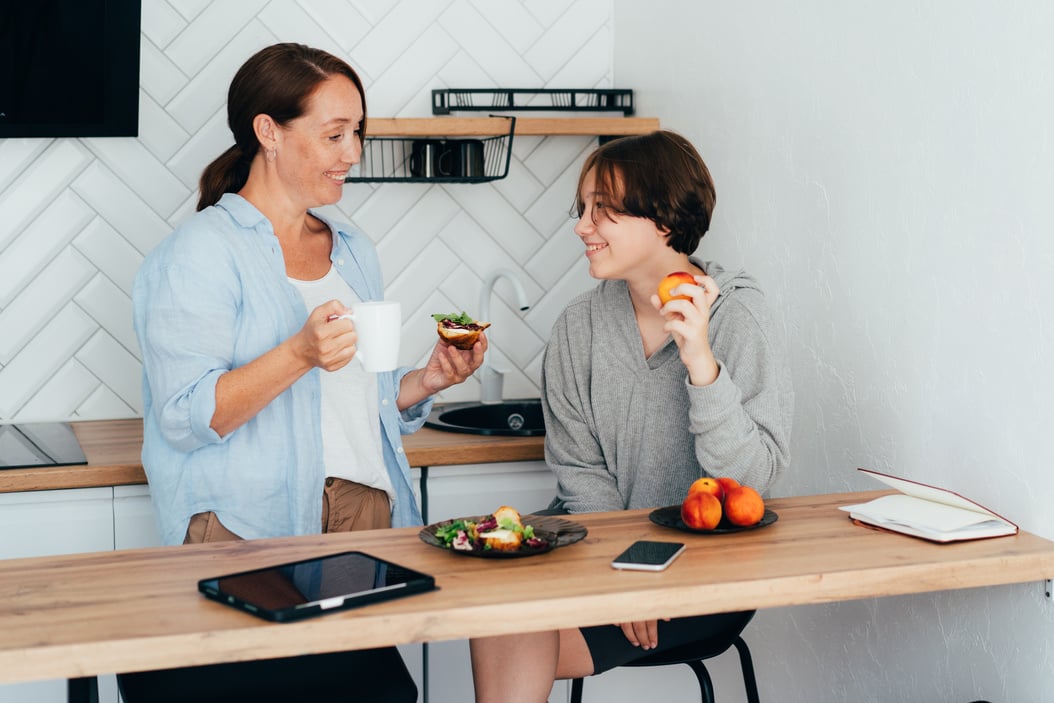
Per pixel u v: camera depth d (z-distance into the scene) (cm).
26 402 256
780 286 219
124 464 213
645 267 185
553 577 128
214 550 141
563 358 203
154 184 260
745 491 150
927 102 175
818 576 130
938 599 178
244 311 182
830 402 204
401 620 115
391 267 281
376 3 275
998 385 163
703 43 247
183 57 261
